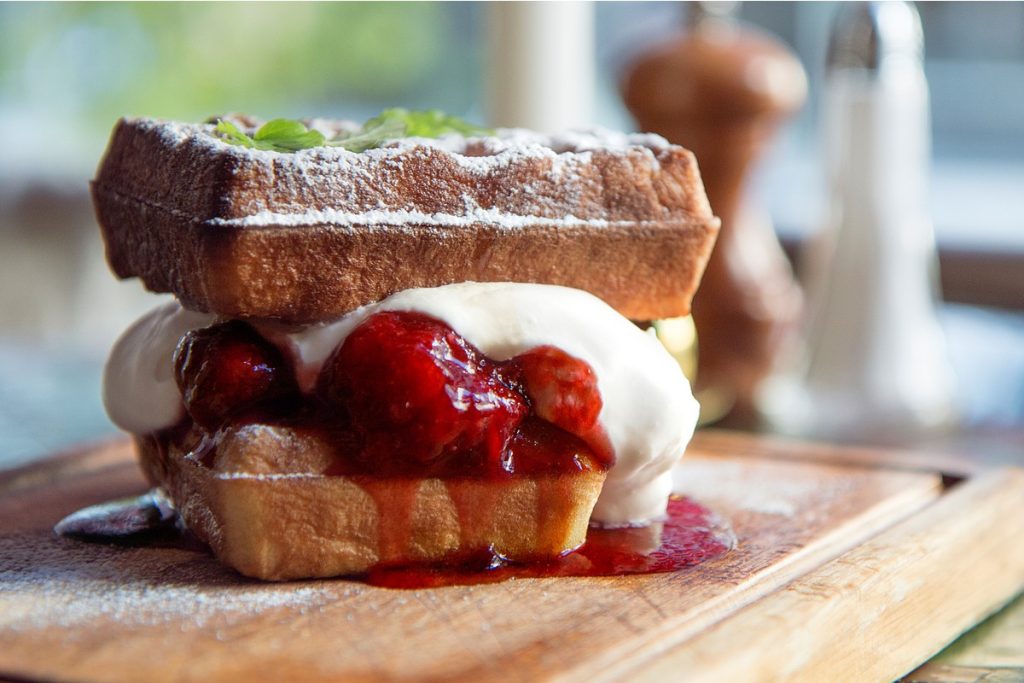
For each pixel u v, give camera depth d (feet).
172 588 1.65
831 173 2.43
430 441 1.65
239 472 1.65
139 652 1.53
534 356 1.70
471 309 1.70
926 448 2.33
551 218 1.74
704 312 2.48
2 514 1.85
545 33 2.65
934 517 1.83
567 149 1.81
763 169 2.51
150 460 1.84
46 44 5.05
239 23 4.94
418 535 1.69
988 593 1.83
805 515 1.87
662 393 1.73
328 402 1.68
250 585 1.66
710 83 2.40
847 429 2.40
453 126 1.91
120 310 4.21
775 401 2.51
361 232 1.67
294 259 1.66
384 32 4.74
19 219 4.11
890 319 2.39
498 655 1.54
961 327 3.41
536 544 1.71
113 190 1.80
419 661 1.53
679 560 1.73
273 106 4.97
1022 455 2.29
